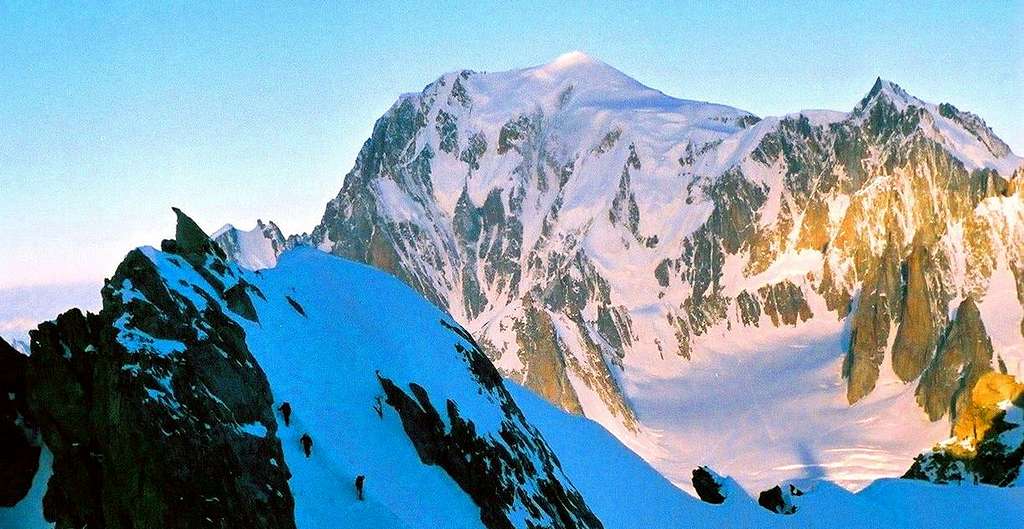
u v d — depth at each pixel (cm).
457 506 5847
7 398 5134
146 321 4972
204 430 4828
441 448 6088
